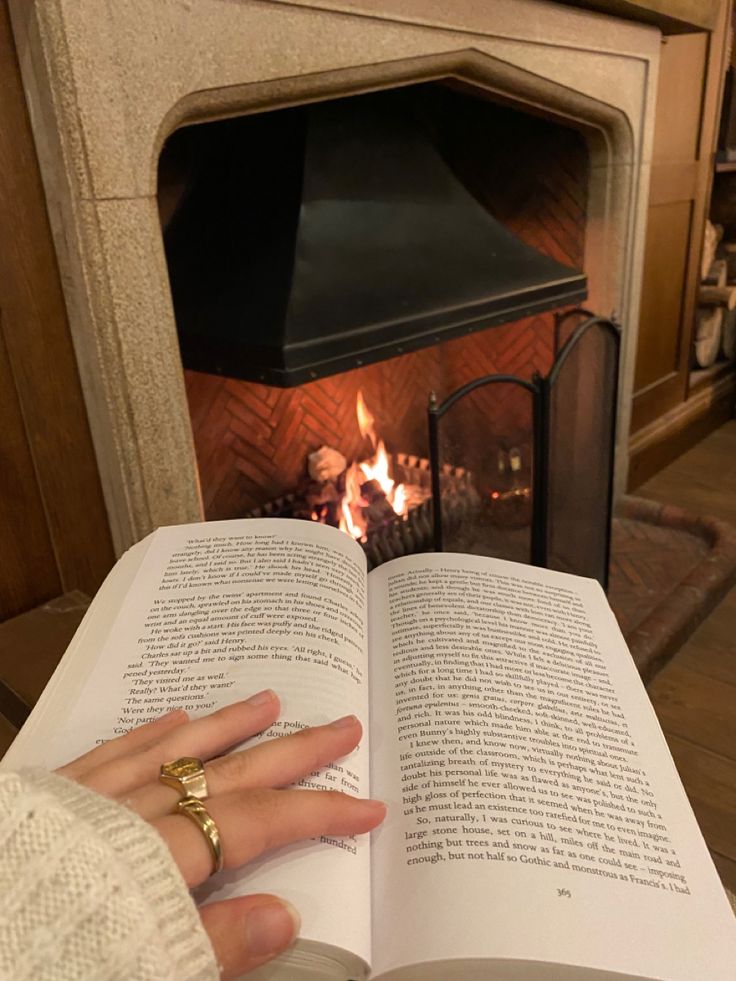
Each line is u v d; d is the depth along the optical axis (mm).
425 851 466
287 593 630
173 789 421
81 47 877
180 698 529
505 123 1853
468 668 602
